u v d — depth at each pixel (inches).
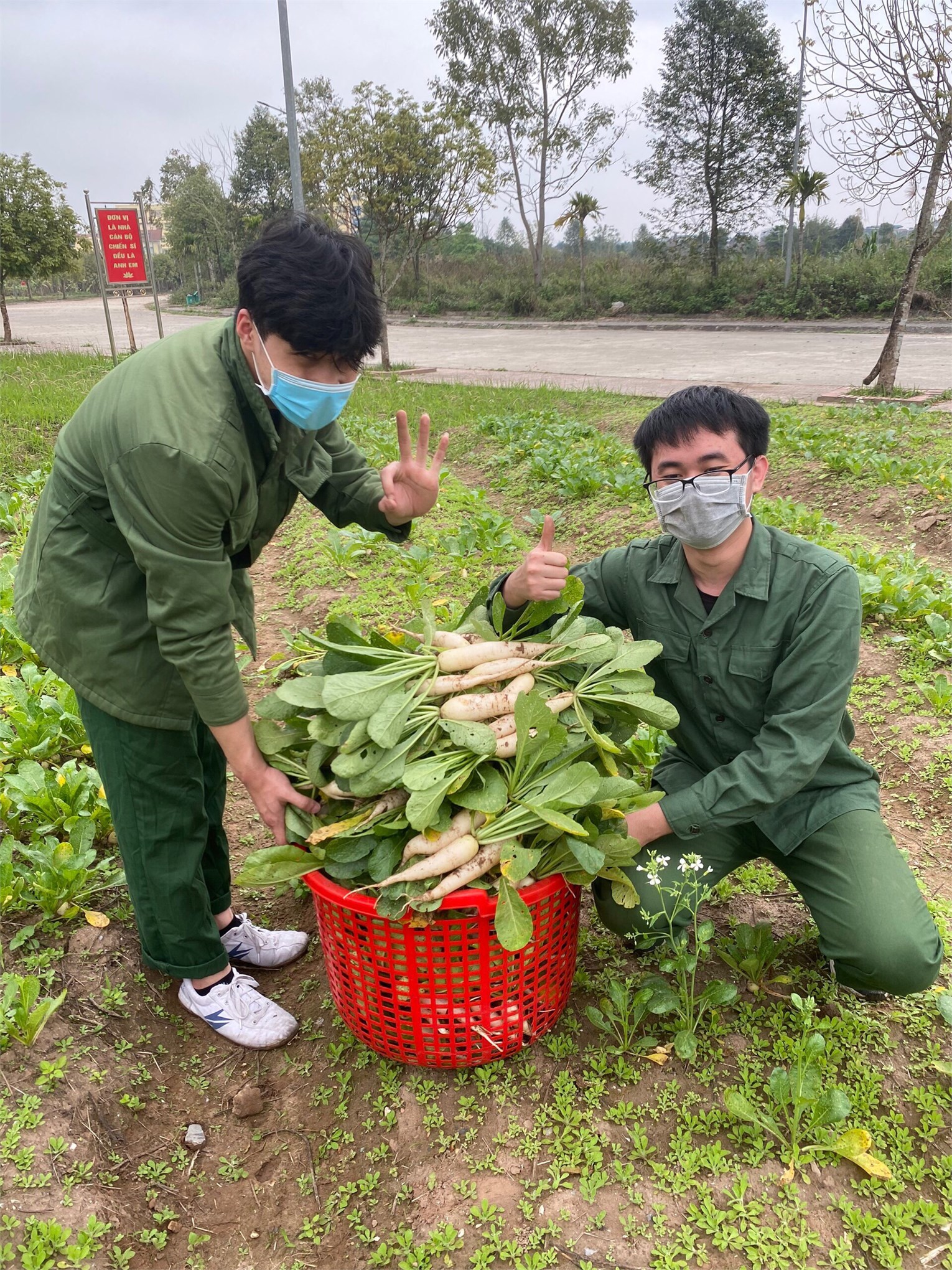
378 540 259.0
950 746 153.3
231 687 78.1
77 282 2790.4
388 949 82.7
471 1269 74.8
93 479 76.9
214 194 1958.7
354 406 540.1
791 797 97.1
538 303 1462.8
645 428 90.7
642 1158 82.6
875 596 201.8
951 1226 76.1
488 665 88.1
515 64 1373.0
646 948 101.3
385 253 898.7
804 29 513.3
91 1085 89.1
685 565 96.7
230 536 79.0
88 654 81.4
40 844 118.6
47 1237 74.3
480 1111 87.6
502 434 437.7
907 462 331.3
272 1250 79.7
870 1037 93.8
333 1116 90.7
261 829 136.9
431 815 75.8
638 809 92.4
